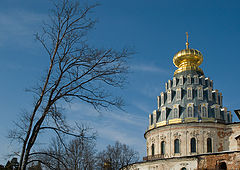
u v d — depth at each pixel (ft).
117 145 241.55
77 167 151.33
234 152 200.34
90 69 79.92
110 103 80.59
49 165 84.69
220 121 243.60
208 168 208.03
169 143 244.22
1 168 84.89
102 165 219.61
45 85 79.30
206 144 235.61
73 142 153.99
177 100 261.65
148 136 265.54
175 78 275.18
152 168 234.38
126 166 233.14
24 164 73.82
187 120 244.22
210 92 261.85
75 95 79.71
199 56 286.25
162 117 257.96
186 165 219.00
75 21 80.53
